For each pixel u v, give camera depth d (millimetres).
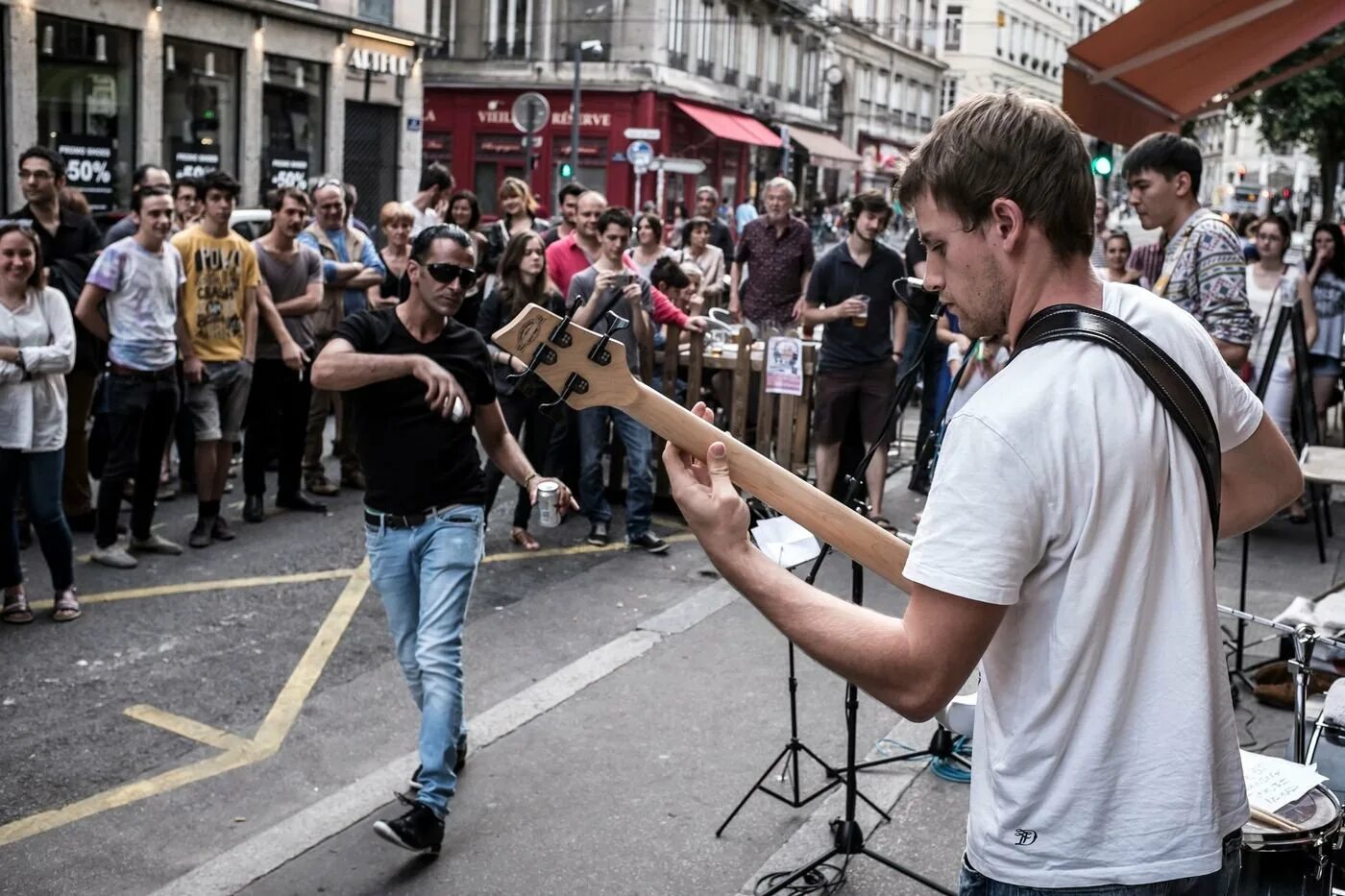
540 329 2191
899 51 58156
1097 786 1712
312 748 4887
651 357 8109
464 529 4230
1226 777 1767
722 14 41562
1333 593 4867
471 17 37750
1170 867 1695
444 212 10398
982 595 1656
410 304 4285
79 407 7574
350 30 23797
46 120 17891
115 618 6215
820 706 5199
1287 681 4988
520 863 4004
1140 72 7211
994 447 1681
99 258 6816
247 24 21438
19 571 6055
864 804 4316
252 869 3951
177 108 20328
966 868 1858
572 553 7523
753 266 10117
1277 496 2070
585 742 4855
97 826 4246
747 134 40875
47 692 5309
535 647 5934
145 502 7180
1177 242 5109
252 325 7547
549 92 37406
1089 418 1689
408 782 4559
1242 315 4945
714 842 4125
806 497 2033
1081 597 1691
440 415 4184
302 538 7723
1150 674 1727
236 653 5836
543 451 7625
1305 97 19453
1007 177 1748
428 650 4078
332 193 8977
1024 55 69875
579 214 8430
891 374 7926
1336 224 9203
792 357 8102
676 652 5781
